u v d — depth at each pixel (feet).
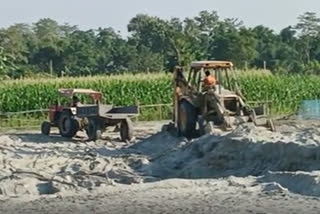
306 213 84.38
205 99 170.40
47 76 337.11
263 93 291.17
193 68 178.29
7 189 111.86
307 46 556.92
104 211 89.51
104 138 197.36
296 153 118.52
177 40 403.95
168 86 281.54
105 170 129.08
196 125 173.88
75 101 208.74
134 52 548.72
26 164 140.36
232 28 563.07
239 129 149.18
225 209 87.66
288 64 520.42
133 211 88.74
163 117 268.62
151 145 172.35
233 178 109.81
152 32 581.12
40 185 114.62
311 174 100.78
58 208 92.73
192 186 104.58
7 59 350.02
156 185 106.11
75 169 132.26
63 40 558.56
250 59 504.02
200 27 583.58
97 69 539.70
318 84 298.56
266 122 168.25
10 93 265.13
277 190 97.60
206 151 135.44
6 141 185.68
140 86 281.33
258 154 124.16
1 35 532.32
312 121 221.66
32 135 205.98
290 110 288.51
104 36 612.29
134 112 193.06
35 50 552.41
